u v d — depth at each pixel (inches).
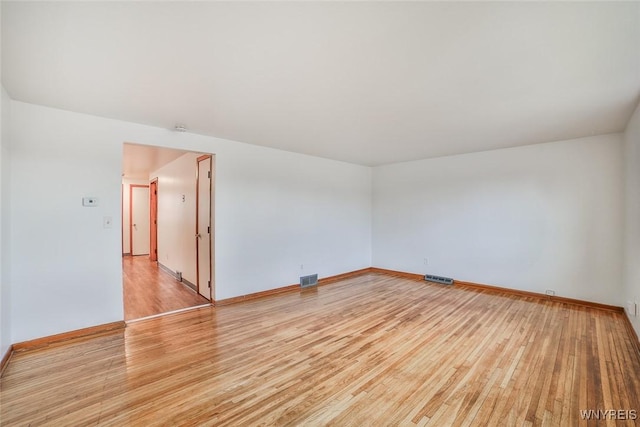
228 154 163.6
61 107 111.9
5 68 81.7
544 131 147.4
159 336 118.6
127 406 75.0
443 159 213.9
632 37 67.1
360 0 55.1
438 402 77.1
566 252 164.4
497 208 189.0
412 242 232.1
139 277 224.2
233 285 165.3
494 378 88.3
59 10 57.4
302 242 203.2
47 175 111.0
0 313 92.0
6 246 99.3
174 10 58.1
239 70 83.5
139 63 79.3
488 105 111.1
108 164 125.0
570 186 163.3
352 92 99.2
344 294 182.9
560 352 104.6
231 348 107.8
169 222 238.8
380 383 85.6
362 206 252.1
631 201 126.0
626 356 101.3
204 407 74.7
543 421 70.0
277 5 56.7
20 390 81.7
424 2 55.9
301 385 84.4
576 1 55.7
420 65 81.0
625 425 68.5
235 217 166.7
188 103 108.6
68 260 115.2
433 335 119.6
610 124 135.4
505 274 185.6
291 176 195.9
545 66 81.4
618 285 149.3
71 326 115.6
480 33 66.3
